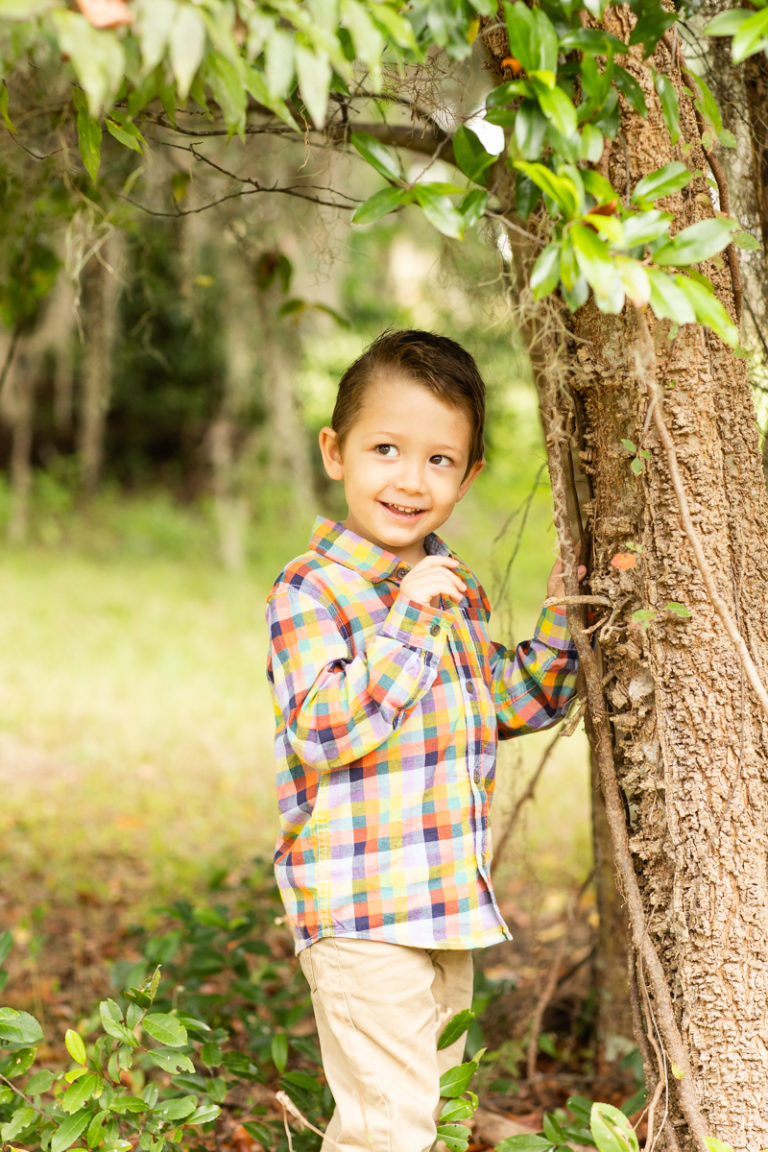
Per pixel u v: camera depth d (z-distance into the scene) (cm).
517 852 358
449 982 183
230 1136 240
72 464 1451
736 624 162
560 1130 180
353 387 171
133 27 115
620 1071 268
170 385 1307
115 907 408
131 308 905
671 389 159
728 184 197
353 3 120
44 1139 173
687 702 162
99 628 978
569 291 139
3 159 255
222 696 792
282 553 1287
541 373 174
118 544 1339
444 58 194
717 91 199
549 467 167
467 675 176
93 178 157
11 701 739
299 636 166
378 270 963
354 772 166
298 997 290
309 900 166
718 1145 154
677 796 164
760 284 200
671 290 126
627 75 143
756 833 163
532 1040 265
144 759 634
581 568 172
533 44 129
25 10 109
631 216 129
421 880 164
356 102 233
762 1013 162
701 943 163
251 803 563
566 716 188
